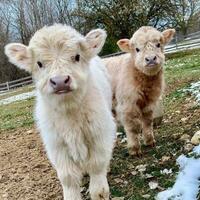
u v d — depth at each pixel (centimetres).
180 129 167
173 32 157
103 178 108
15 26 1152
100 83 123
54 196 131
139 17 759
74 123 104
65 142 105
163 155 140
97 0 769
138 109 151
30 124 258
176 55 634
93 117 105
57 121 104
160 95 156
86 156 106
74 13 793
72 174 107
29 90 641
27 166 162
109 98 136
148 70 146
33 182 145
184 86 268
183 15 777
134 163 141
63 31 100
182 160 122
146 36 152
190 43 731
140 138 169
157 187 116
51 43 97
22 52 106
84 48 102
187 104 208
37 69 102
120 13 754
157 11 759
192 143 139
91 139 106
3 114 347
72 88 94
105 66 164
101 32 105
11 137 227
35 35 102
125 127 151
